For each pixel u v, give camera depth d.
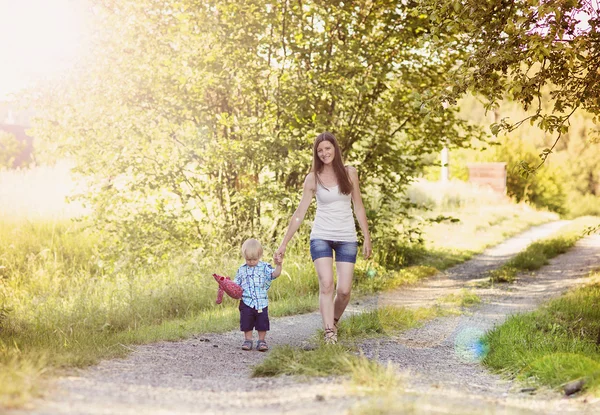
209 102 12.35
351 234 6.31
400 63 12.42
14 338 6.24
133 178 11.77
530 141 41.78
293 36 11.74
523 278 12.27
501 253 16.62
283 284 10.57
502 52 6.66
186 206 12.17
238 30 11.23
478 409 3.83
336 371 4.80
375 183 13.49
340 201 6.28
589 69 7.53
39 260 12.76
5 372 4.06
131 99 11.57
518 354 5.70
